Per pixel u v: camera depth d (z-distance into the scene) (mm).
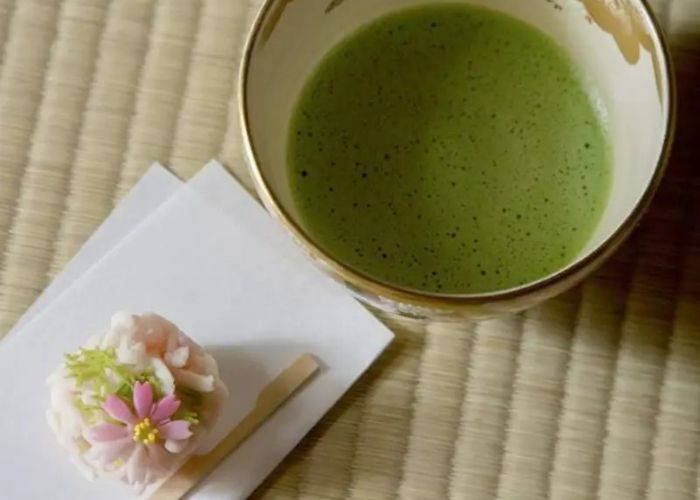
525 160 493
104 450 480
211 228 512
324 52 501
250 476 497
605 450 496
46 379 502
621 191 475
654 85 458
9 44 525
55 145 520
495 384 501
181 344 491
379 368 505
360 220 492
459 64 501
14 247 515
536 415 499
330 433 502
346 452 501
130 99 521
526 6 495
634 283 503
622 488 494
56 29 525
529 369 501
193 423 485
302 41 489
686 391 497
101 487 499
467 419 500
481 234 489
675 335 500
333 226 492
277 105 489
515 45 501
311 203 494
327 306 508
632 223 441
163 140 519
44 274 514
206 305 509
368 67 502
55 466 500
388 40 504
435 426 500
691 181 504
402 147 497
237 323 508
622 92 481
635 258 504
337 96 501
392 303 452
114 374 484
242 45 522
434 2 504
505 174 492
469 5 503
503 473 497
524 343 503
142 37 524
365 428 501
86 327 507
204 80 521
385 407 502
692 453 494
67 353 503
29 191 518
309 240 447
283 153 494
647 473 494
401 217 491
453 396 502
